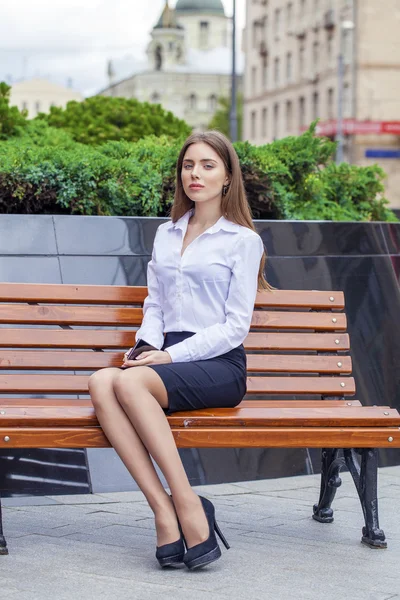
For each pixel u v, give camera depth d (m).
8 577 3.45
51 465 4.73
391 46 58.00
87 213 5.83
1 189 5.66
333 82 60.56
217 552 3.59
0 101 8.66
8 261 4.98
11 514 4.40
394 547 3.99
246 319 3.96
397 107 58.09
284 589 3.40
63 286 4.30
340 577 3.56
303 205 6.96
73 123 11.06
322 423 3.91
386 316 5.86
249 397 5.37
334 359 4.46
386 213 7.72
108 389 3.66
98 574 3.53
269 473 5.24
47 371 4.96
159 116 11.52
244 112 79.12
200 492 4.90
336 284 5.74
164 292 4.11
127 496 4.75
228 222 4.09
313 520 4.42
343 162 7.54
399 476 5.42
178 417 3.77
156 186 5.96
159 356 3.86
